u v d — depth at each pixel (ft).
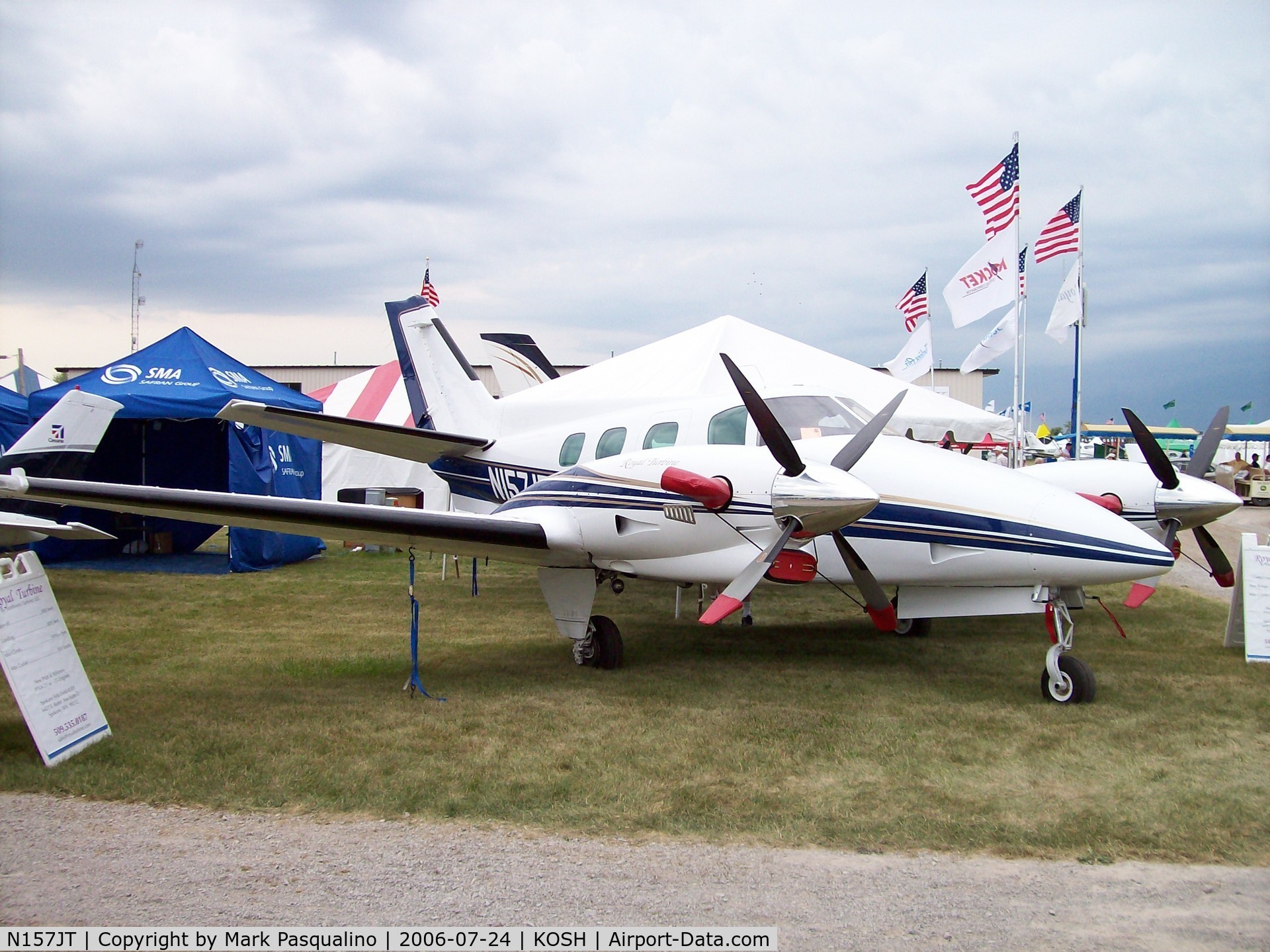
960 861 11.69
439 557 48.19
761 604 34.45
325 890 10.87
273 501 19.07
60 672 15.87
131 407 39.14
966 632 28.91
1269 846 12.05
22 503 35.94
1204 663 23.59
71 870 11.39
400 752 15.99
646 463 22.04
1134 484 26.63
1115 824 12.71
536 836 12.48
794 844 12.21
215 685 21.01
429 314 39.01
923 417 36.94
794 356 40.93
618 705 19.38
